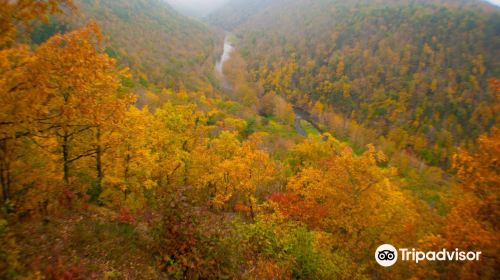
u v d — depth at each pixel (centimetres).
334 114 11306
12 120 703
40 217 880
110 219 1013
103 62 823
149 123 1788
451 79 12825
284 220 1664
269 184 2961
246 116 7862
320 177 2012
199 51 15800
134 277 748
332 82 14388
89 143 1293
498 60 13375
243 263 1004
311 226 1836
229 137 2738
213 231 973
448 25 15788
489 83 911
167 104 2236
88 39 760
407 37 16088
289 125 9262
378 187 1739
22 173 1084
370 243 1606
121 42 10062
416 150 9462
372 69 14500
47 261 702
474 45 14325
